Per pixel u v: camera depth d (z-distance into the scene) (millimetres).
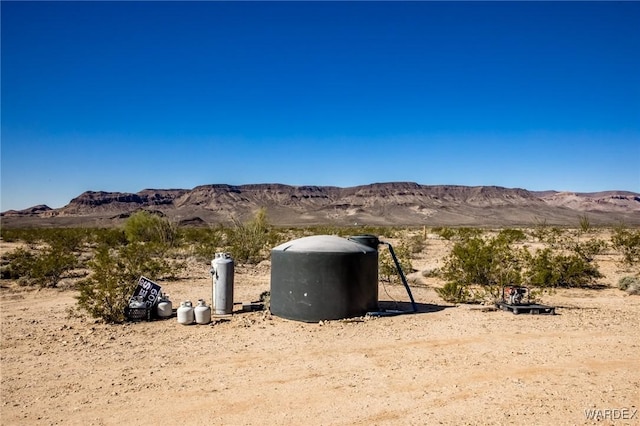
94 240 40594
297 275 11141
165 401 6438
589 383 7016
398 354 8508
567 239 37281
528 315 11820
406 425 5684
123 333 10125
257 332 10109
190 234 38781
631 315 11867
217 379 7277
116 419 5898
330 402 6371
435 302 14023
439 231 59625
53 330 10359
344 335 9812
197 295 14859
